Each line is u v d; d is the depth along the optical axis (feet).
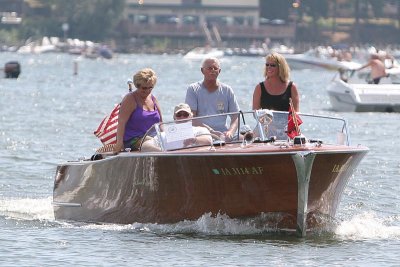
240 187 150.00
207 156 148.77
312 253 143.43
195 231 154.51
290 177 147.64
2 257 141.28
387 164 233.14
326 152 147.95
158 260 139.23
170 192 154.10
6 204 184.24
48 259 140.26
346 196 193.57
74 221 168.25
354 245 148.87
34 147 264.52
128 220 160.56
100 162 161.99
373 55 427.33
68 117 359.05
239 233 153.38
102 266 136.46
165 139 156.15
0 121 336.90
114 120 163.73
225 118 159.74
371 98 404.57
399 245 149.48
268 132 157.89
